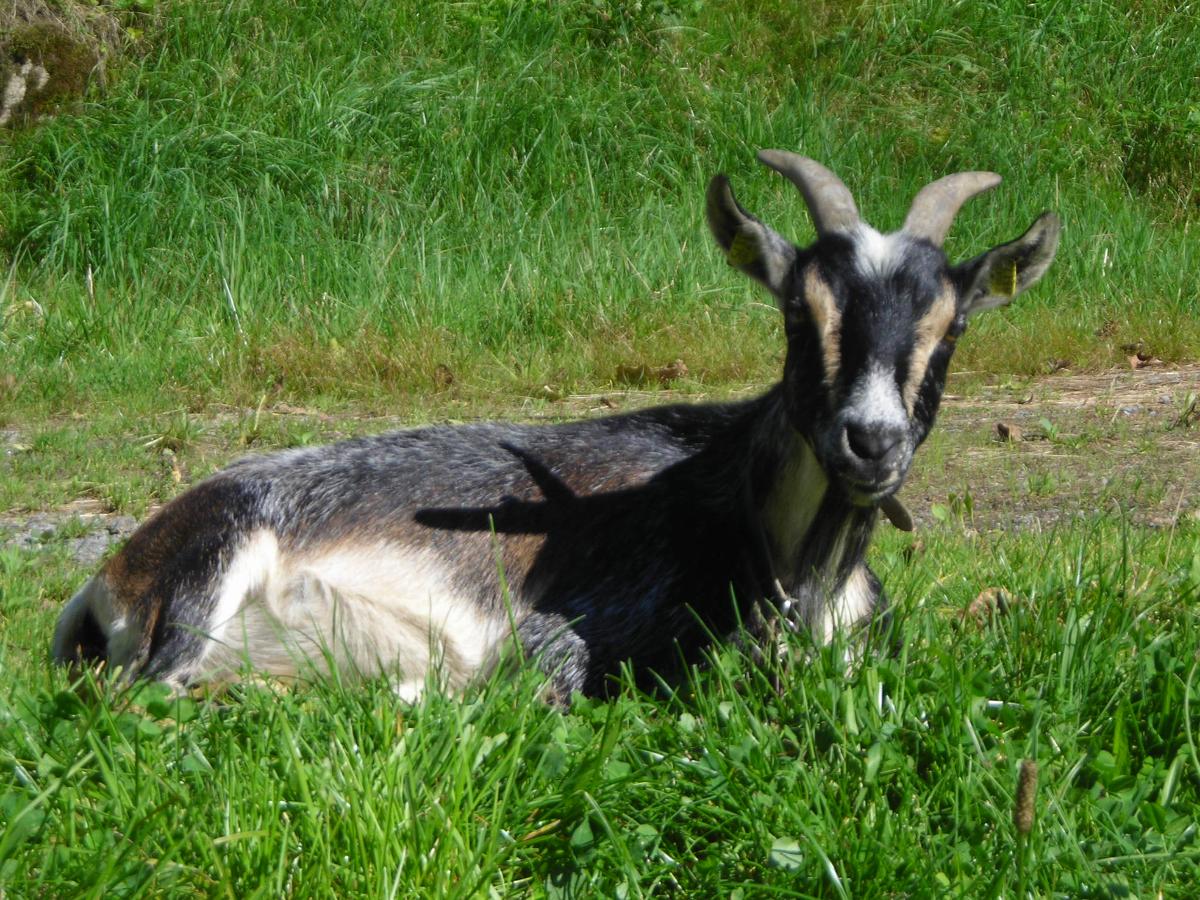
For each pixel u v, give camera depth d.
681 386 9.38
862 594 4.53
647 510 4.45
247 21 13.62
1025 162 13.48
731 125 13.44
